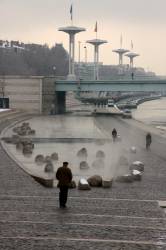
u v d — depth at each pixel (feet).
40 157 429.79
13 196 232.12
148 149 556.10
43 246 138.82
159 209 203.41
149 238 151.64
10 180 290.56
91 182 278.05
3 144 568.41
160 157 477.36
